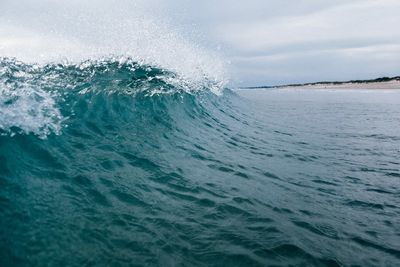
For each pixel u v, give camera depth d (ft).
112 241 9.06
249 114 42.50
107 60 27.02
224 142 23.27
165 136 19.97
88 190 11.53
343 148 26.35
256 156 21.20
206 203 12.44
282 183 16.31
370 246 10.74
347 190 16.16
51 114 15.92
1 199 9.53
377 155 24.03
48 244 8.37
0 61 18.12
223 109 37.50
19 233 8.47
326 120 44.09
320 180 17.48
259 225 11.12
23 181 10.77
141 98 23.45
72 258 8.09
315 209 13.37
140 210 11.08
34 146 12.94
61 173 12.07
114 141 16.57
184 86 31.27
